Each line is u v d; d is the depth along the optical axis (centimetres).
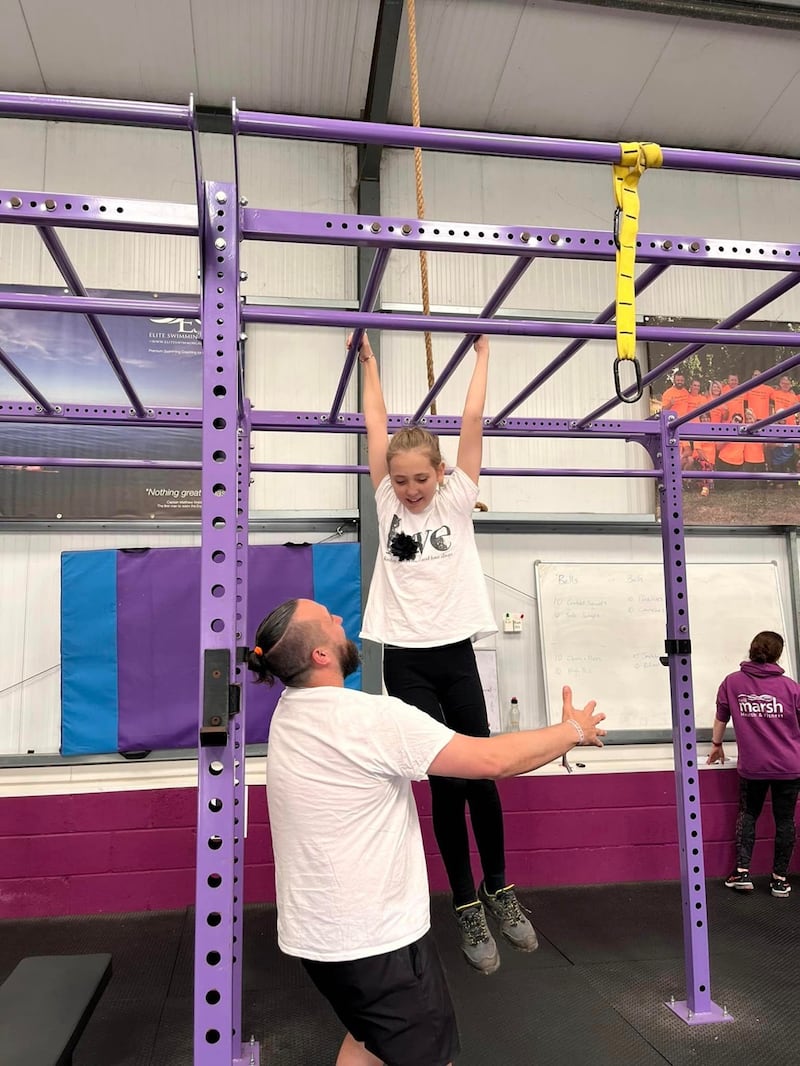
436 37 407
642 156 142
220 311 136
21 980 180
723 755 415
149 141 429
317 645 159
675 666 280
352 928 140
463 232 147
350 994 140
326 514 418
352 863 143
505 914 180
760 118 473
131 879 365
